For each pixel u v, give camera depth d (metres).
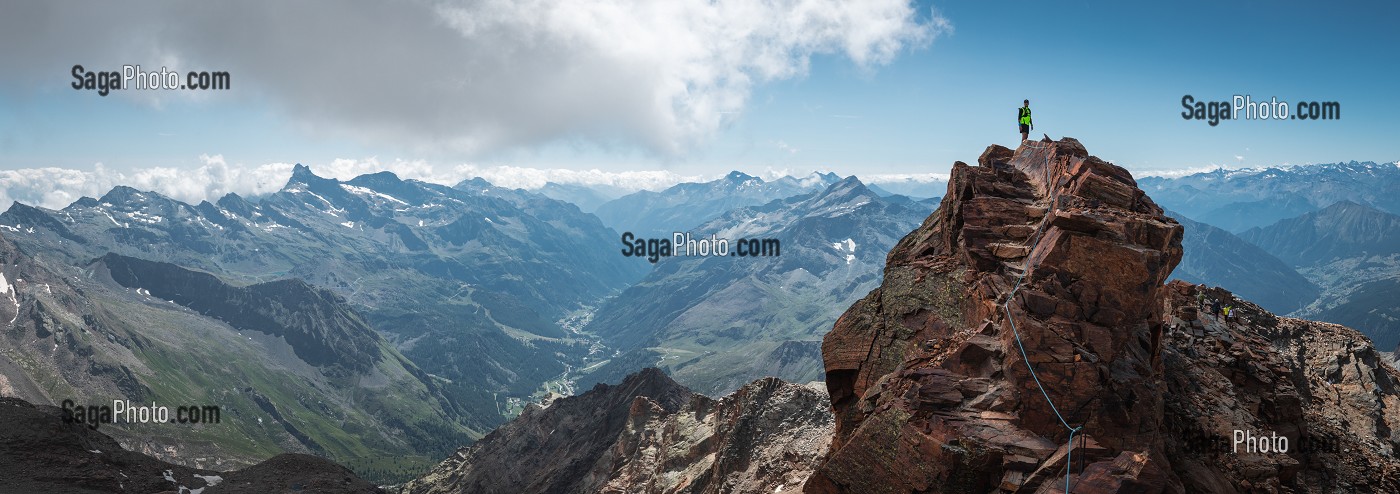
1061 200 34.84
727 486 92.94
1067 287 32.47
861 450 31.25
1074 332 31.27
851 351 38.50
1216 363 45.31
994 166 43.41
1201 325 49.50
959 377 32.25
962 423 30.06
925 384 31.78
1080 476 27.39
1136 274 31.89
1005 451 28.81
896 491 29.97
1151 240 32.78
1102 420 29.91
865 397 35.03
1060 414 30.02
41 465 119.12
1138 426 30.28
